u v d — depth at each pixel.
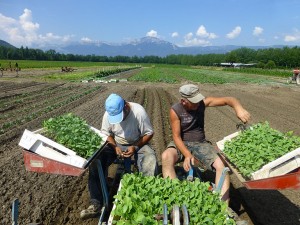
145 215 3.68
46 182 7.43
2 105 18.00
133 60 182.62
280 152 4.83
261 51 141.12
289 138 5.40
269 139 5.28
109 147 6.15
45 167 5.02
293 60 112.62
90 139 5.69
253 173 4.70
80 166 4.89
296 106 20.22
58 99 21.05
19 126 12.81
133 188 4.10
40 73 51.94
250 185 4.52
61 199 6.70
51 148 5.13
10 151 9.55
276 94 27.39
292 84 38.97
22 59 155.25
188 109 6.07
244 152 5.07
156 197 3.88
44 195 6.79
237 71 83.94
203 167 6.04
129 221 3.63
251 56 142.12
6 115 14.98
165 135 11.66
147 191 4.05
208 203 3.91
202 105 6.22
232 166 5.38
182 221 3.59
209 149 5.87
